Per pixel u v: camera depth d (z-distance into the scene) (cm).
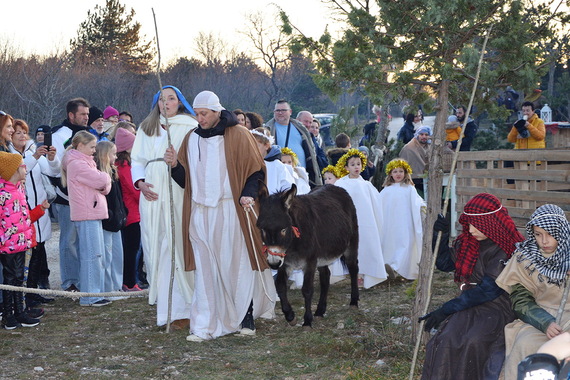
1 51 3075
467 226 446
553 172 862
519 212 898
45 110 2953
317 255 650
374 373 509
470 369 416
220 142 619
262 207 579
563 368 280
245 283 627
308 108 4778
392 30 554
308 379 506
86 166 731
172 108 663
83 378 514
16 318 661
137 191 822
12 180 638
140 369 534
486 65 540
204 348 588
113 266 817
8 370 530
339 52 553
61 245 814
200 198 619
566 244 395
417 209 870
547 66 559
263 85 4794
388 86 568
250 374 519
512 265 417
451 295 770
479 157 1013
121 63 4550
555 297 409
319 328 651
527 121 1211
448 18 529
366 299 786
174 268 627
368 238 828
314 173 1004
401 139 1382
